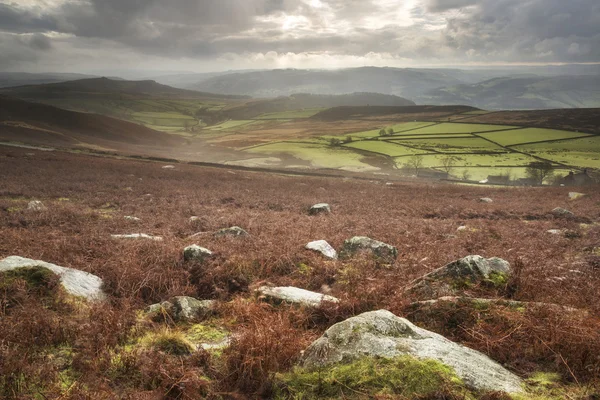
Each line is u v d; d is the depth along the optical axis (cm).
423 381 309
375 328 385
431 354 347
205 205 1997
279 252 896
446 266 675
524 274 688
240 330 472
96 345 432
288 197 2500
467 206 2352
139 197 2136
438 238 1276
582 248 1163
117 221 1338
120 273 708
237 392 347
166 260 805
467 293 601
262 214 1623
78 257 803
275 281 769
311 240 1078
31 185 2323
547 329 417
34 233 1047
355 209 2112
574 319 442
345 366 337
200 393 349
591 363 363
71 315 524
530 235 1377
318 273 816
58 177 2802
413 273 813
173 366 377
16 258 630
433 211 2111
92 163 4012
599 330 415
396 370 322
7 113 10044
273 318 500
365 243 979
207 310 577
